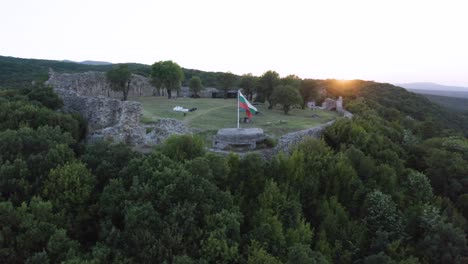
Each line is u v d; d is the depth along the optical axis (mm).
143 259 15500
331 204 24844
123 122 27984
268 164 26016
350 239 22812
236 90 77500
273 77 60781
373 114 55312
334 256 21234
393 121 60094
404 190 30141
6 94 32531
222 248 16609
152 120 36594
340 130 37281
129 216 16344
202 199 18531
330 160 28781
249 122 41625
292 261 16594
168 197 17812
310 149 30109
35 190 18312
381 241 22391
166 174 18844
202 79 97688
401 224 24812
